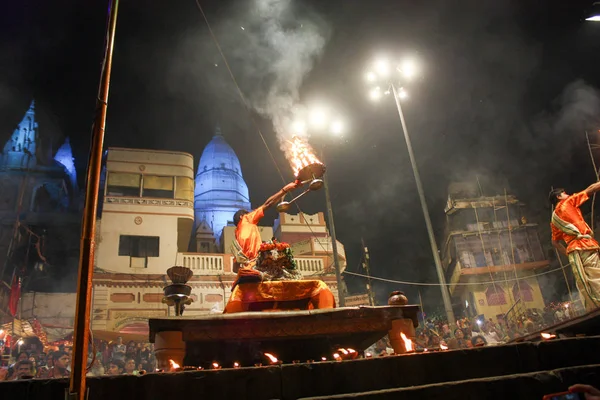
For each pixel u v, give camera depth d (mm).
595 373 3574
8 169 34438
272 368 3662
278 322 4789
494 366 3902
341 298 16078
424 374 3820
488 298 33281
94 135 3385
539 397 3457
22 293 24719
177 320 4566
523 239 34812
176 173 28328
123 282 24156
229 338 4699
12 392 3270
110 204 26188
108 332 19984
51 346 20688
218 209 48875
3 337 18250
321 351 5578
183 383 3486
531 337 6109
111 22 3807
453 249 35406
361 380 3736
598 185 7102
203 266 25766
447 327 18547
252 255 5816
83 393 2807
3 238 30109
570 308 20141
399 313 4926
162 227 26391
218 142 55406
